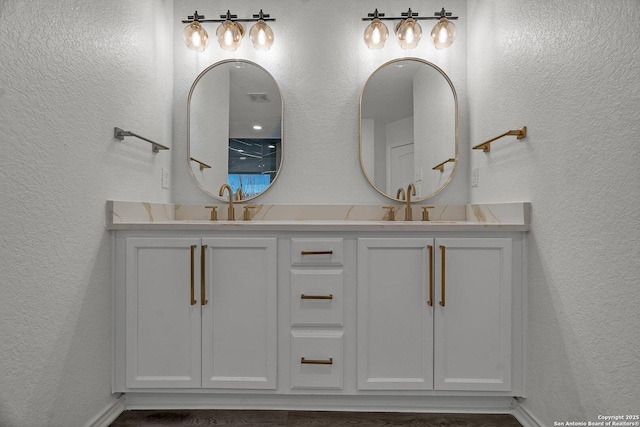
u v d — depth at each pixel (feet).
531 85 4.74
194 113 7.16
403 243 4.93
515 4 5.16
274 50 7.11
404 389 4.95
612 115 3.33
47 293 3.76
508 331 4.88
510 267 4.88
